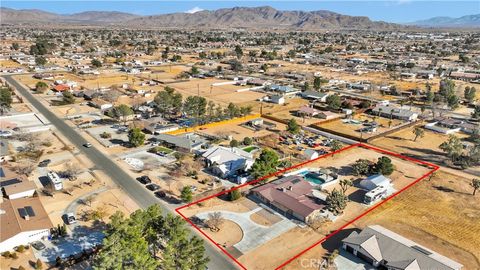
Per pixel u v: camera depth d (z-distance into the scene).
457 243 54.69
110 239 42.81
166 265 42.41
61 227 53.47
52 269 46.59
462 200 67.75
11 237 49.34
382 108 125.19
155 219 48.88
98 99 134.38
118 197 65.06
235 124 111.12
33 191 63.62
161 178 73.12
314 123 112.19
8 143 89.31
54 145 90.12
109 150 87.50
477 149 83.88
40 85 145.25
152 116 114.56
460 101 145.75
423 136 102.88
